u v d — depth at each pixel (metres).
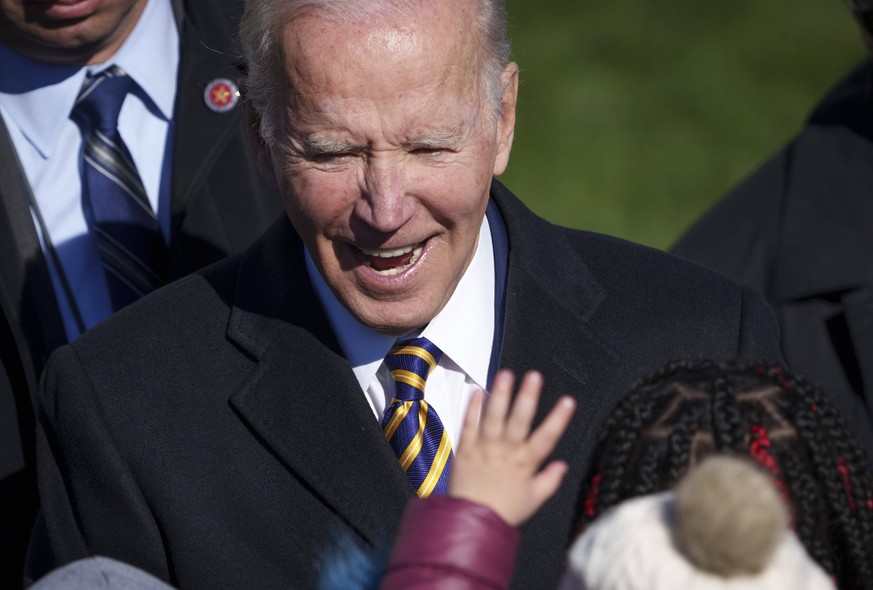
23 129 13.93
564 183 38.88
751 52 45.00
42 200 13.82
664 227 36.88
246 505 10.11
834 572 7.36
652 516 6.54
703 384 7.56
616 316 10.75
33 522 13.31
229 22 14.38
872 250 15.59
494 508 7.18
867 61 16.53
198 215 13.75
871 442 15.05
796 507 7.15
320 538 10.00
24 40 13.69
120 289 13.67
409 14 8.96
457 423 10.33
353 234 9.39
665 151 40.25
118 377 10.38
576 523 7.77
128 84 14.07
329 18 8.93
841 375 15.45
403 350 10.29
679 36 46.22
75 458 10.30
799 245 15.88
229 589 10.05
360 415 10.12
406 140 9.07
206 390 10.38
